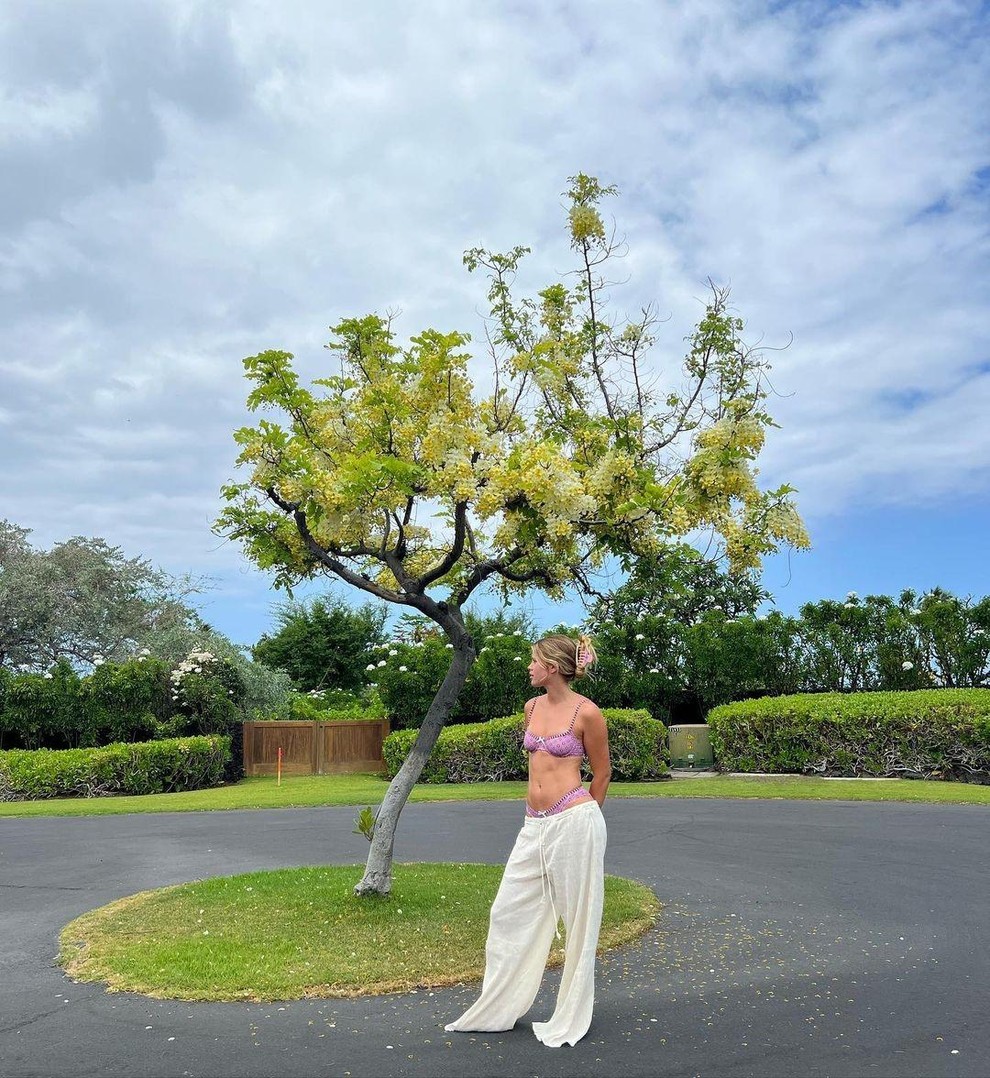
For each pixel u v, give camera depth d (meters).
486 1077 3.95
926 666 22.25
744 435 6.91
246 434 6.97
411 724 24.17
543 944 4.56
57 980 5.55
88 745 23.06
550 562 7.86
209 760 21.38
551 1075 3.96
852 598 23.31
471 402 7.54
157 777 20.44
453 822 12.96
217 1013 4.84
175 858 10.32
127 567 32.94
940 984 5.24
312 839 11.56
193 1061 4.20
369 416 7.43
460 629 7.32
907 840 10.47
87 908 7.68
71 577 31.70
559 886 4.46
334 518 7.06
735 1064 4.07
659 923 6.70
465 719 24.12
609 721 18.97
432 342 7.06
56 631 30.55
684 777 19.28
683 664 23.97
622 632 23.95
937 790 15.16
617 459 7.09
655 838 10.88
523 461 6.62
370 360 7.71
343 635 37.94
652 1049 4.26
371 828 7.23
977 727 17.28
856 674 22.84
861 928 6.54
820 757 18.72
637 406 8.98
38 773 19.84
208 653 24.38
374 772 24.05
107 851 11.06
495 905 4.60
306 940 5.98
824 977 5.39
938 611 22.20
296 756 24.00
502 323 8.97
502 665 23.52
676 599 23.95
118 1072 4.10
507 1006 4.50
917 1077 3.93
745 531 7.17
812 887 7.96
